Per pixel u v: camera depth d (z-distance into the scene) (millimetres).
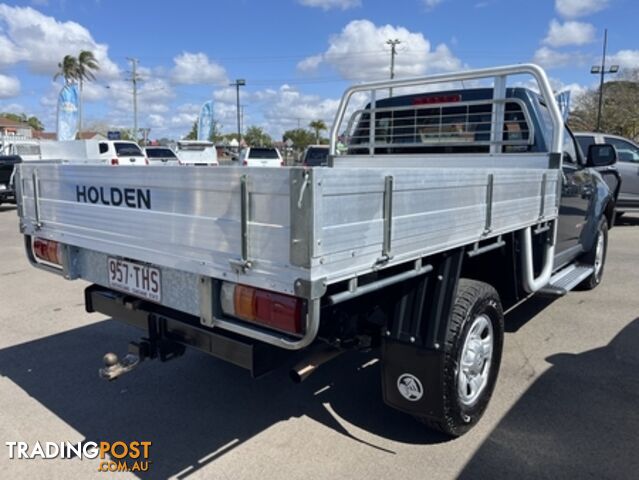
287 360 2482
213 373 3787
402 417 3154
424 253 2324
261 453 2787
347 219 1921
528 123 4125
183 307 2414
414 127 4840
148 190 2387
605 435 2920
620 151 10625
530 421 3068
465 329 2676
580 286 5836
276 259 1923
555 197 3875
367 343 2785
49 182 3033
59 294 5852
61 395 3441
